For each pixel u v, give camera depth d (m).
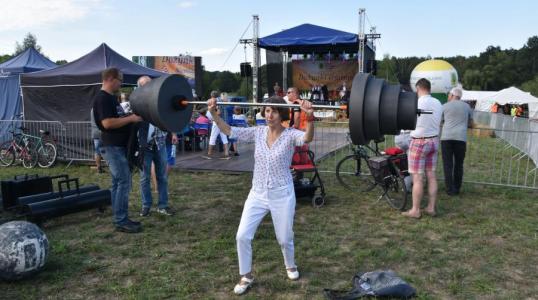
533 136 10.77
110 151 5.12
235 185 7.88
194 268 4.33
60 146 10.35
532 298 3.74
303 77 22.53
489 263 4.45
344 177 8.47
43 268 4.24
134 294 3.77
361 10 17.11
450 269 4.30
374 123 3.01
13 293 3.77
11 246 3.84
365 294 3.65
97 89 9.95
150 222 5.73
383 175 6.62
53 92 10.28
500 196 7.18
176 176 8.67
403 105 3.03
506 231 5.41
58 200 5.61
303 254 4.65
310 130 3.42
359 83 3.02
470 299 3.71
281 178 3.64
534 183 7.82
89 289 3.89
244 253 3.74
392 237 5.21
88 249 4.78
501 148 13.77
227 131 3.74
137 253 4.68
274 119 3.53
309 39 17.94
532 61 86.50
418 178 5.86
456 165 7.19
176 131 3.75
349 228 5.54
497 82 84.94
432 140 5.76
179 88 3.73
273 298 3.72
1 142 11.67
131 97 3.77
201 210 6.34
